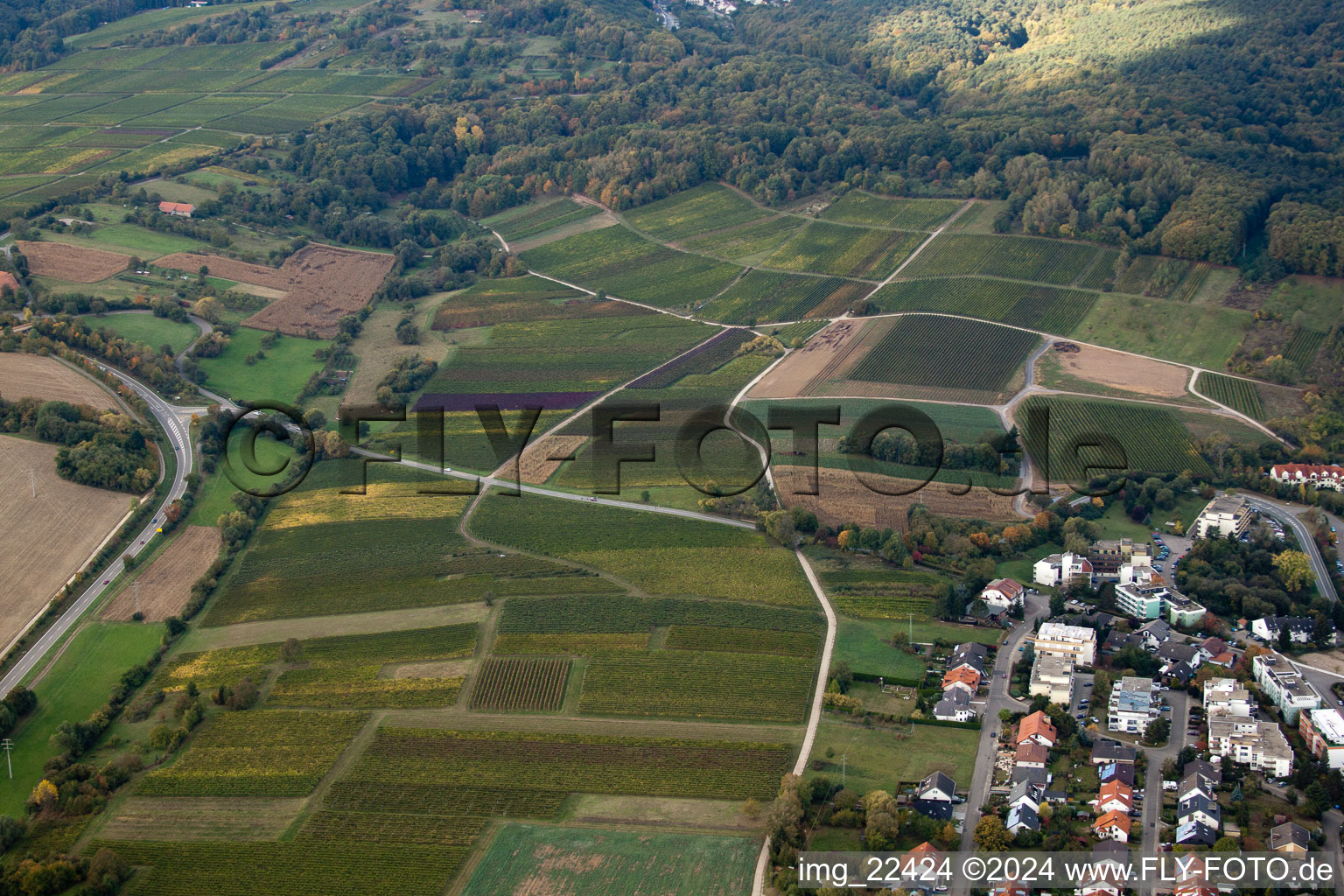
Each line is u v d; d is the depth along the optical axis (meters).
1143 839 176.12
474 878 174.38
